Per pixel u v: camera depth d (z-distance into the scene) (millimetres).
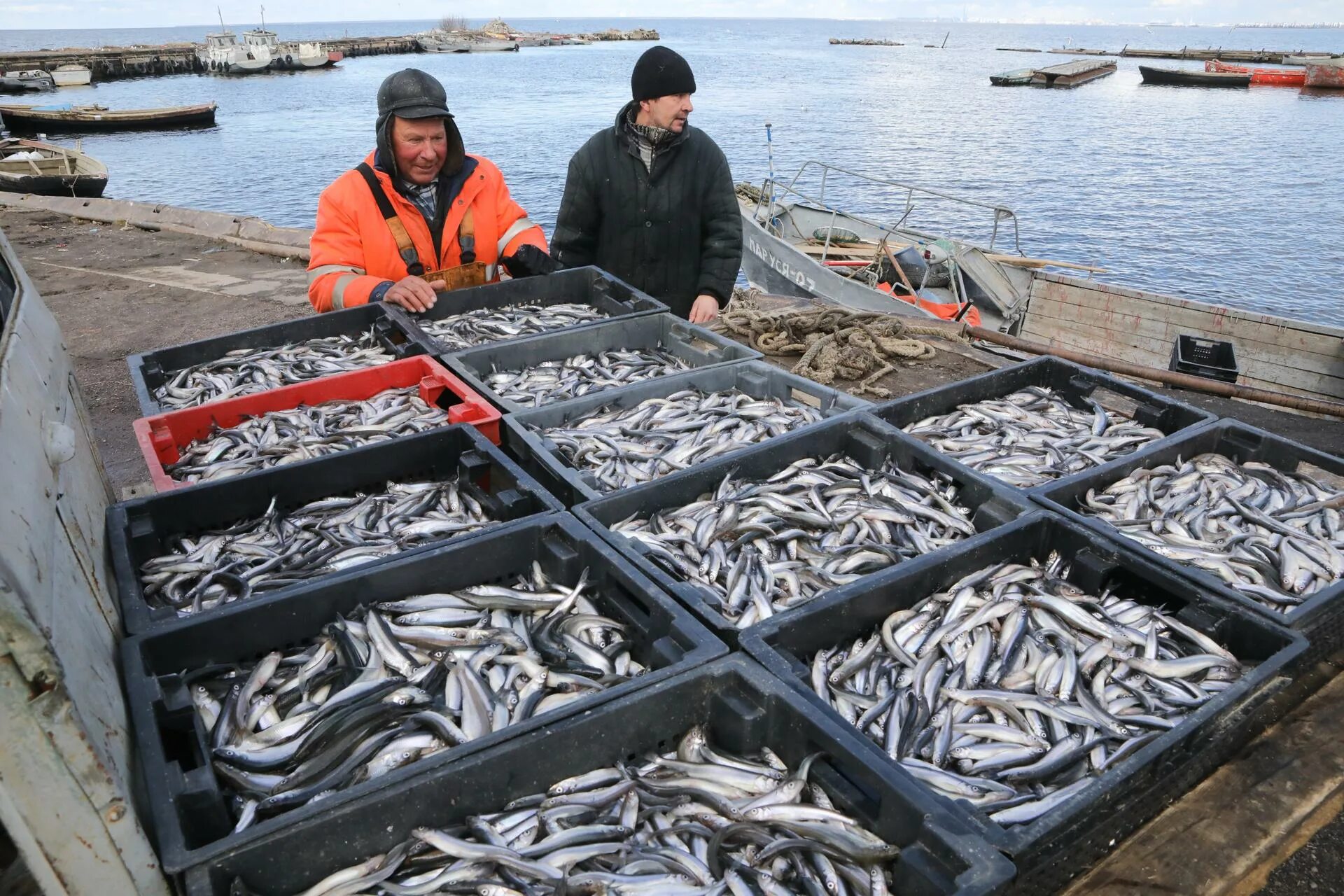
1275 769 2742
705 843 2234
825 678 2738
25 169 23281
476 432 3928
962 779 2422
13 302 2799
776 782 2342
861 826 2230
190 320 9305
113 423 6727
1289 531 3623
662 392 4684
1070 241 28375
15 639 1501
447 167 5590
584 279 6102
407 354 4969
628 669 2830
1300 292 23719
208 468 3838
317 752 2432
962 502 3822
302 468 3617
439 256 5699
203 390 4605
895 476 3900
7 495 1776
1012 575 3246
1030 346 7699
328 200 5367
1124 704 2766
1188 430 4277
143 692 2275
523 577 3273
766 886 2092
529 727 2277
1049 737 2625
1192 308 11414
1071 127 53625
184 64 91625
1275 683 2641
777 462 3996
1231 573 3336
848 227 15820
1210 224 30516
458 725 2533
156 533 3234
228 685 2650
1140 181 37500
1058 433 4473
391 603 2963
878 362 6637
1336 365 10227
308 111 62781
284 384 4699
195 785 2053
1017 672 2906
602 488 3760
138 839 1784
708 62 143750
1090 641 3008
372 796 2068
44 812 1634
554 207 31844
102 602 2416
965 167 39656
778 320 7254
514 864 2102
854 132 50312
